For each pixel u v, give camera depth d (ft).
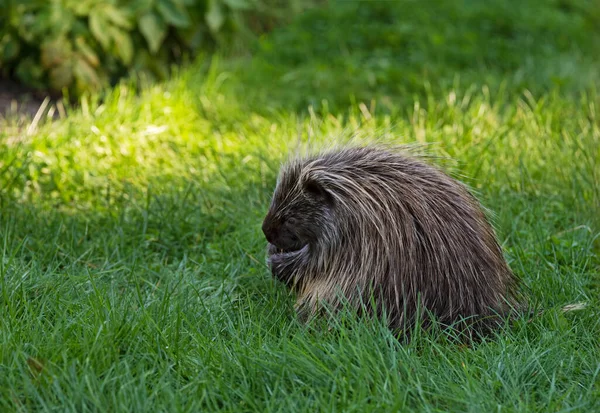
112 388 21.09
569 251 31.86
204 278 30.45
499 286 26.63
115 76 53.01
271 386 22.04
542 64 57.21
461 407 21.16
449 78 53.57
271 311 26.76
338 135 35.58
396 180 26.43
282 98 50.52
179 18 52.37
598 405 21.48
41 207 35.40
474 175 38.04
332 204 26.55
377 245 25.71
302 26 64.03
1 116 47.16
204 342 23.73
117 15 50.26
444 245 25.81
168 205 36.01
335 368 22.57
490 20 65.92
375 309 24.59
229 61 55.47
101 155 41.52
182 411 20.16
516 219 34.50
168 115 46.06
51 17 49.16
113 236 33.06
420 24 63.72
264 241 32.99
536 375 22.88
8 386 21.38
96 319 23.99
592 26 72.54
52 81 49.44
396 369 21.89
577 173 38.70
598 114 46.24
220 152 42.09
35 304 26.27
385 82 52.29
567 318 27.09
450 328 24.95
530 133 43.29
